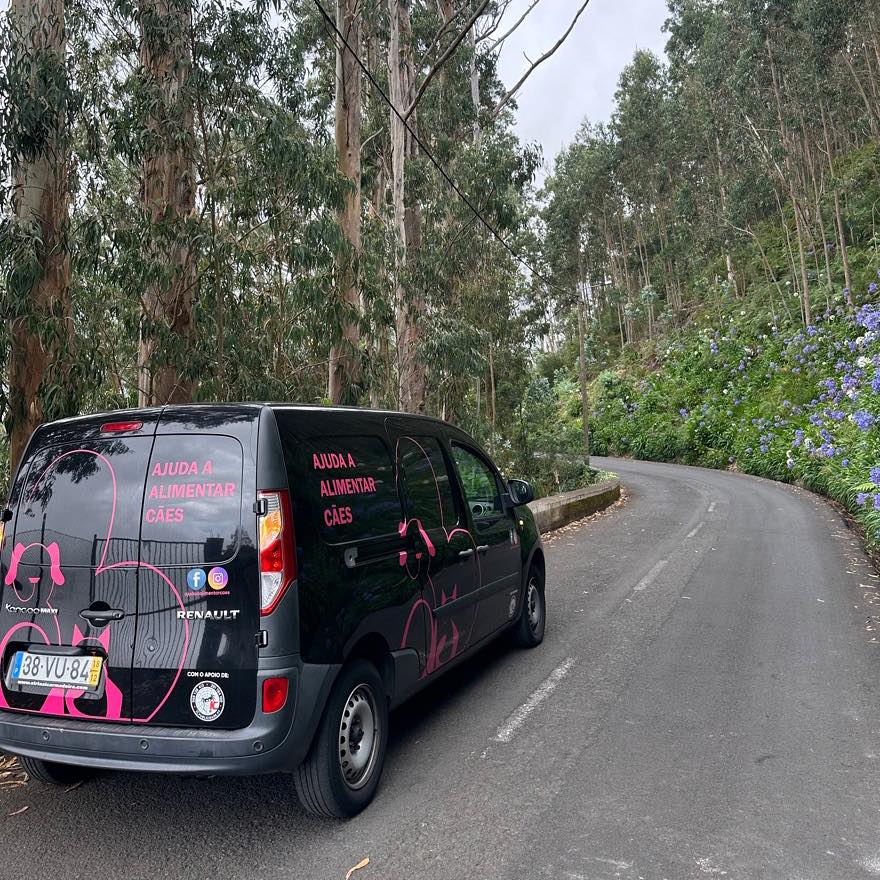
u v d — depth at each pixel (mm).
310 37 13781
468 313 20594
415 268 14492
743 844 3350
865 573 9891
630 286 65125
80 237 7332
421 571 4422
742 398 34562
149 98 7598
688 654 6336
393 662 4070
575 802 3773
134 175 8688
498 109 20891
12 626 3584
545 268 30000
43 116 6543
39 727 3412
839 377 27344
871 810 3648
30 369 6656
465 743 4555
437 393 15773
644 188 59656
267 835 3516
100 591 3439
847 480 17250
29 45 6648
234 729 3232
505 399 25594
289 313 9586
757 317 39562
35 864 3279
